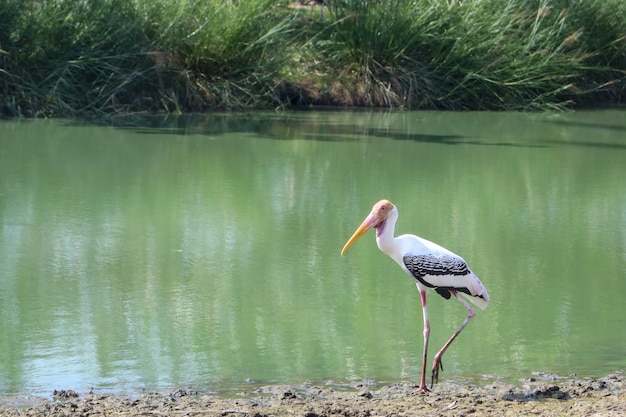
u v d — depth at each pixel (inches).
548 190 628.1
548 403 295.4
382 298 406.6
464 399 298.0
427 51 1040.2
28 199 569.0
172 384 310.3
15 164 665.6
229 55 962.7
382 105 1016.2
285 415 280.5
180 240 490.9
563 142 823.7
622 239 510.0
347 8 1025.5
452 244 490.9
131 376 317.1
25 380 311.4
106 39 910.4
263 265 450.9
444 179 656.4
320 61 1026.7
